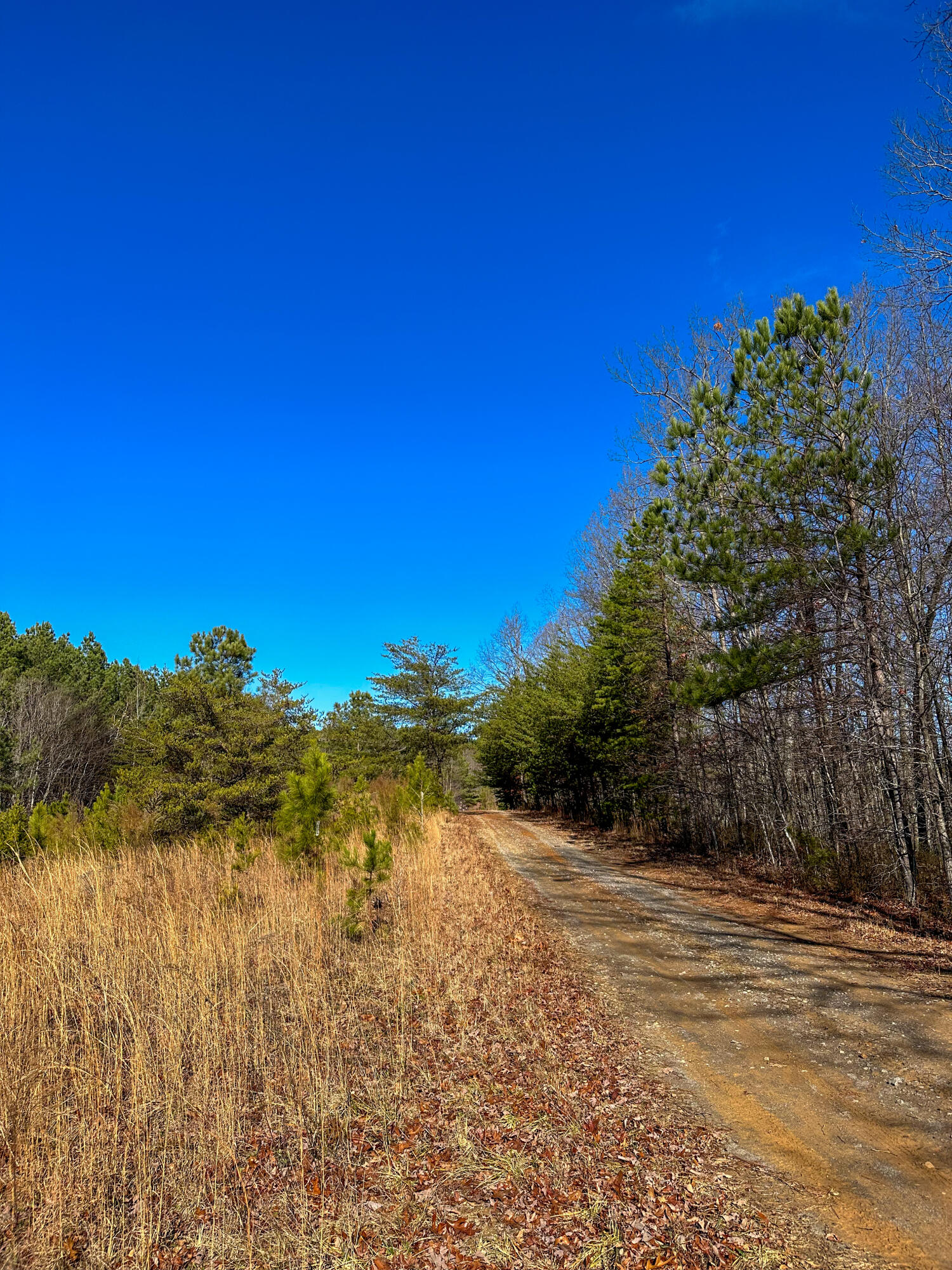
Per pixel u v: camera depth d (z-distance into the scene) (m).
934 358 12.33
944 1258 3.64
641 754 22.72
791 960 9.30
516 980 8.12
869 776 13.73
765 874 15.73
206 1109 4.90
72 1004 6.27
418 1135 4.76
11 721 33.75
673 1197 4.15
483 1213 3.95
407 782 24.16
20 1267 3.46
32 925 8.20
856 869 13.91
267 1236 3.77
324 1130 4.55
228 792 17.19
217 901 9.41
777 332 12.59
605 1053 6.31
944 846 11.03
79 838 12.90
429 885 11.89
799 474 12.13
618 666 22.78
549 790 37.28
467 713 34.62
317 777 11.06
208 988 6.67
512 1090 5.45
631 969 9.00
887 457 11.34
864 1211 4.05
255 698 19.48
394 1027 6.55
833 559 12.12
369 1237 3.75
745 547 12.99
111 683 46.19
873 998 7.75
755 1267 3.57
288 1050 5.95
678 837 20.97
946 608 11.95
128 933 8.13
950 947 9.46
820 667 12.63
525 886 14.87
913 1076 5.83
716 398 13.71
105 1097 5.05
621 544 22.88
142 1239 3.58
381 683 34.00
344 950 8.55
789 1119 5.16
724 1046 6.54
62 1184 4.04
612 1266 3.55
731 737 18.05
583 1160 4.50
